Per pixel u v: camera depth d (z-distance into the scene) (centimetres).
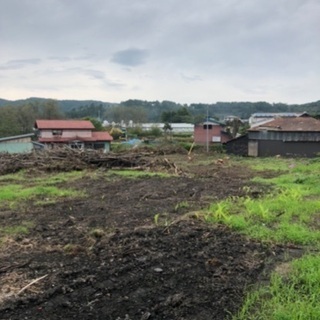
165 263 393
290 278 360
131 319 279
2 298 312
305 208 656
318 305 298
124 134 4478
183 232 508
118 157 1496
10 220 600
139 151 1975
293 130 2241
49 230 537
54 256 423
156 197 812
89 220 595
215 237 493
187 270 375
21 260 410
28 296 314
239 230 527
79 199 793
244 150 2436
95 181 1086
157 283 344
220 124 3619
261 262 405
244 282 351
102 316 283
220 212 579
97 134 3416
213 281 351
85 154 1528
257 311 296
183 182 1061
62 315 284
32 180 1110
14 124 4369
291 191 795
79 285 337
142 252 427
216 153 2497
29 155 1546
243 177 1205
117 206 713
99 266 384
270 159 1988
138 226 552
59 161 1425
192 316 287
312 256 419
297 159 1948
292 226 535
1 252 440
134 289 330
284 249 452
